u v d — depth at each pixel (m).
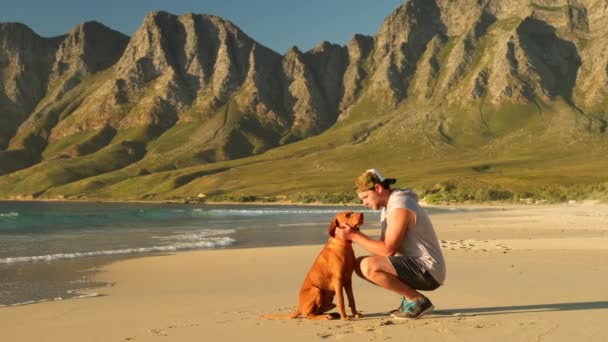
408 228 7.15
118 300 10.36
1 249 21.92
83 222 48.75
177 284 12.59
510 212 63.53
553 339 6.04
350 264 7.28
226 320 7.70
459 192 123.19
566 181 137.88
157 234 31.06
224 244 23.62
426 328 6.68
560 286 10.05
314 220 50.00
